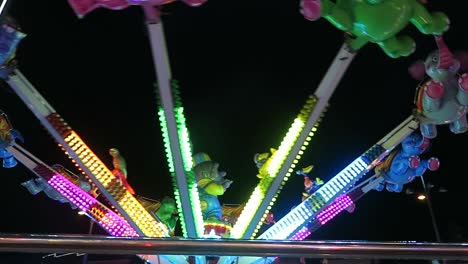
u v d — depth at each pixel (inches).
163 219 445.7
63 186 410.9
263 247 87.0
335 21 226.8
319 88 339.3
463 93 285.9
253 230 403.9
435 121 315.6
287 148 369.4
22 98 346.0
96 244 85.0
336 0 228.8
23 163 406.3
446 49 272.5
